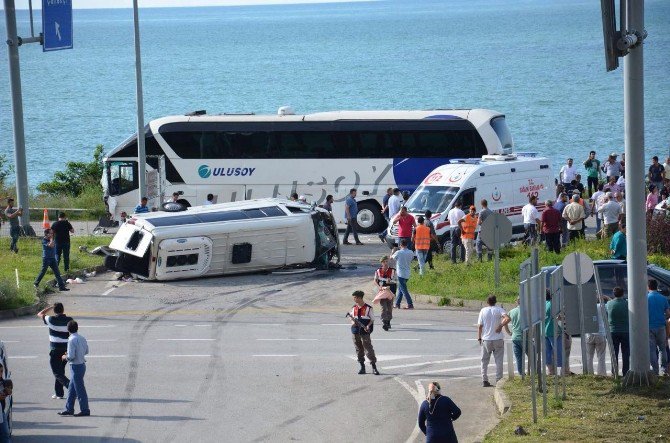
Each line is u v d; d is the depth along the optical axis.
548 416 33.75
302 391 39.38
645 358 37.25
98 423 35.19
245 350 46.59
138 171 87.94
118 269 67.25
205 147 87.38
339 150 86.56
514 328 40.03
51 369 41.53
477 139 85.38
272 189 87.12
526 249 71.06
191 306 58.22
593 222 90.69
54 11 79.88
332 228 71.19
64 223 66.56
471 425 34.62
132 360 44.72
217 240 67.19
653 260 65.44
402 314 55.25
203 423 35.16
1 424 31.39
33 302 56.91
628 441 30.69
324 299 59.91
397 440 33.19
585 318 39.50
